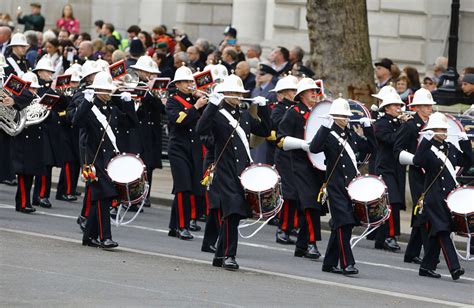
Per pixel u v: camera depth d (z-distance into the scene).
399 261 43.97
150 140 53.12
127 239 44.62
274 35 74.44
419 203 40.44
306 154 42.50
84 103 41.22
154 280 36.06
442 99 56.44
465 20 70.94
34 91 48.28
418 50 71.00
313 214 42.47
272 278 38.06
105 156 41.62
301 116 43.12
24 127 48.59
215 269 38.97
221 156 39.47
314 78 56.53
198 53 61.56
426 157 40.06
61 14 92.00
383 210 39.34
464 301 36.66
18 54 52.88
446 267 43.69
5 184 58.22
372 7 71.69
